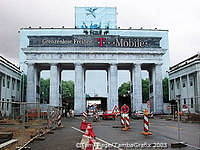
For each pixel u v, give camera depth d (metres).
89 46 69.88
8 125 18.95
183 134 19.17
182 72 62.16
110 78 69.88
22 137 17.38
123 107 25.50
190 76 57.72
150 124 31.86
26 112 24.36
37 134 18.97
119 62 70.12
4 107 18.25
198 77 53.22
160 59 70.94
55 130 24.62
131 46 70.56
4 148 12.24
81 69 69.75
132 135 19.14
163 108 69.00
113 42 70.31
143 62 70.56
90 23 87.62
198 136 17.67
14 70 66.88
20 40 83.88
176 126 27.73
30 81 68.19
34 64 69.38
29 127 24.12
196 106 49.38
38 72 76.19
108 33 81.69
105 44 70.25
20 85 72.88
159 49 70.81
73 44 69.69
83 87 69.75
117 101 69.12
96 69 79.88
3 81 58.41
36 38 69.56
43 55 69.38
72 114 66.44
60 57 69.50
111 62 70.00
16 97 69.94
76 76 69.44
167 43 87.44
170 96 71.38
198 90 52.44
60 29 81.81
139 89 69.69
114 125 31.45
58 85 70.25
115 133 20.91
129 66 76.69
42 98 98.19
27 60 69.00
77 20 87.50
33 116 27.94
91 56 70.06
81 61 69.69
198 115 35.94
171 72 70.19
